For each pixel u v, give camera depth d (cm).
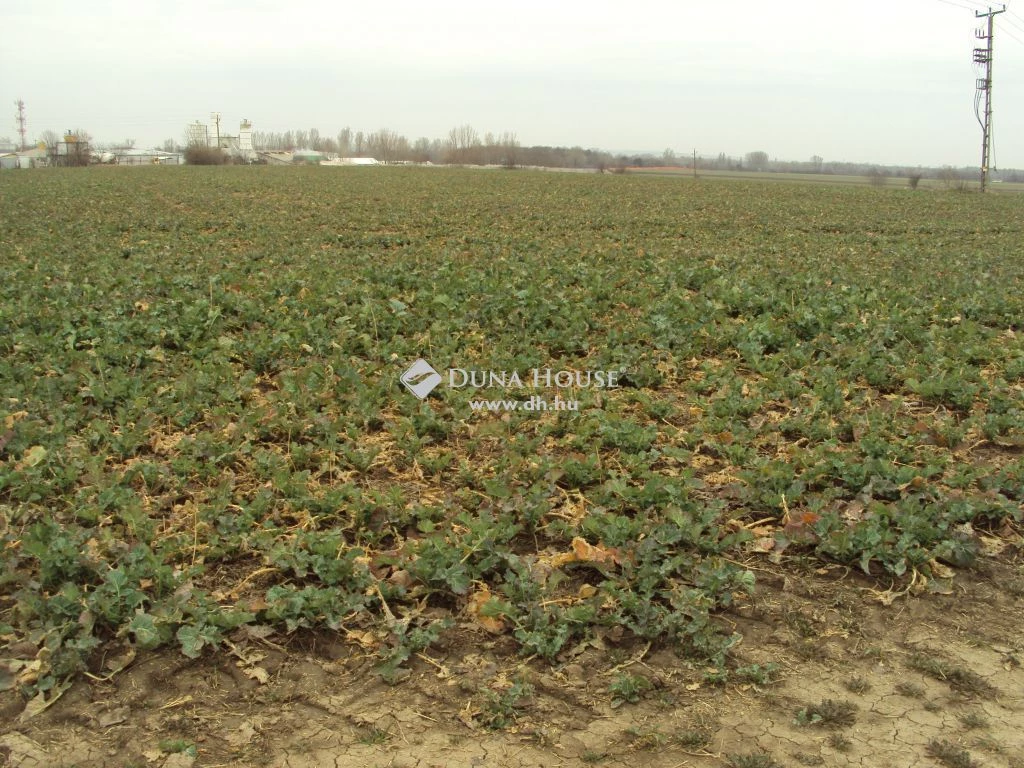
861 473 633
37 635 443
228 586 512
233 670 438
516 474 650
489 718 405
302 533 538
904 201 3897
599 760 382
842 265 1709
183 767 374
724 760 383
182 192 3566
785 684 436
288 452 700
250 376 838
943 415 831
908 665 452
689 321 1109
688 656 454
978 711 417
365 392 799
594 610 466
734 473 662
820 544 554
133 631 443
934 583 520
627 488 605
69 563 494
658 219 2675
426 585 502
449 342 987
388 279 1354
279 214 2630
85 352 905
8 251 1667
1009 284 1520
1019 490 629
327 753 384
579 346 1006
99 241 1841
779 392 847
